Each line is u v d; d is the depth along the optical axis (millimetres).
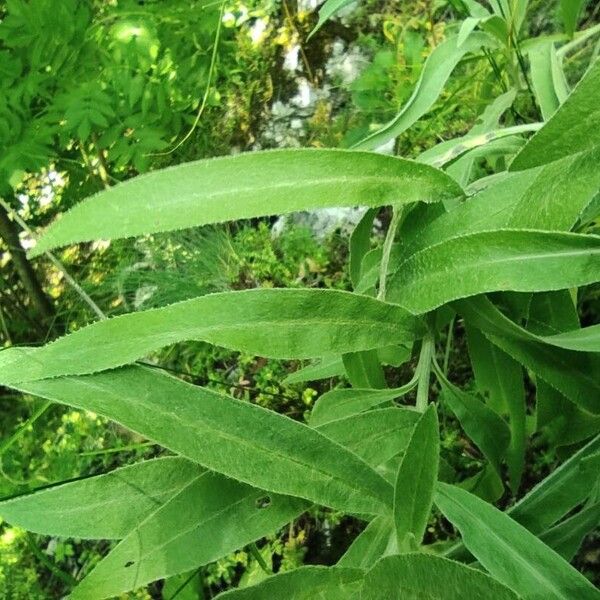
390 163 257
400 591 209
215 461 217
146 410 215
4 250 963
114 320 221
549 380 321
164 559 229
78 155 862
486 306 293
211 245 786
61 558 677
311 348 248
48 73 743
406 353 408
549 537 298
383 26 840
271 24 939
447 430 543
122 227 220
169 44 812
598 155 232
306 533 576
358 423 278
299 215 793
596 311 497
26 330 932
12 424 812
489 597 193
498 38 419
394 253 352
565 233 228
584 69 569
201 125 913
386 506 239
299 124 883
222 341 233
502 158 463
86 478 239
